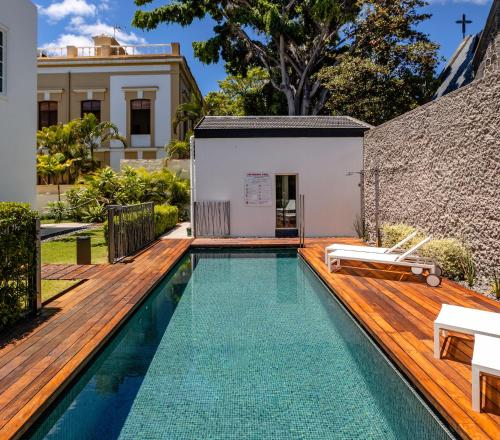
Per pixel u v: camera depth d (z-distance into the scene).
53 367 3.29
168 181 16.81
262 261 9.46
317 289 6.91
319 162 11.99
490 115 5.64
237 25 21.61
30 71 10.05
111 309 4.90
